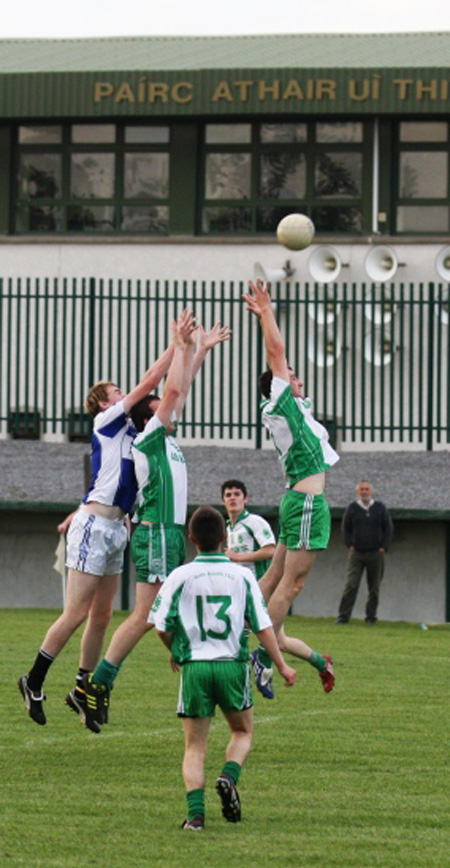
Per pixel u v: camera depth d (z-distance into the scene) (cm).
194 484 5844
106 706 2638
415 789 2291
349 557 5428
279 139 8319
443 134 8244
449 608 5722
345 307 6031
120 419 2656
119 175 8431
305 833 2000
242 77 8062
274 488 5831
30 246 8331
